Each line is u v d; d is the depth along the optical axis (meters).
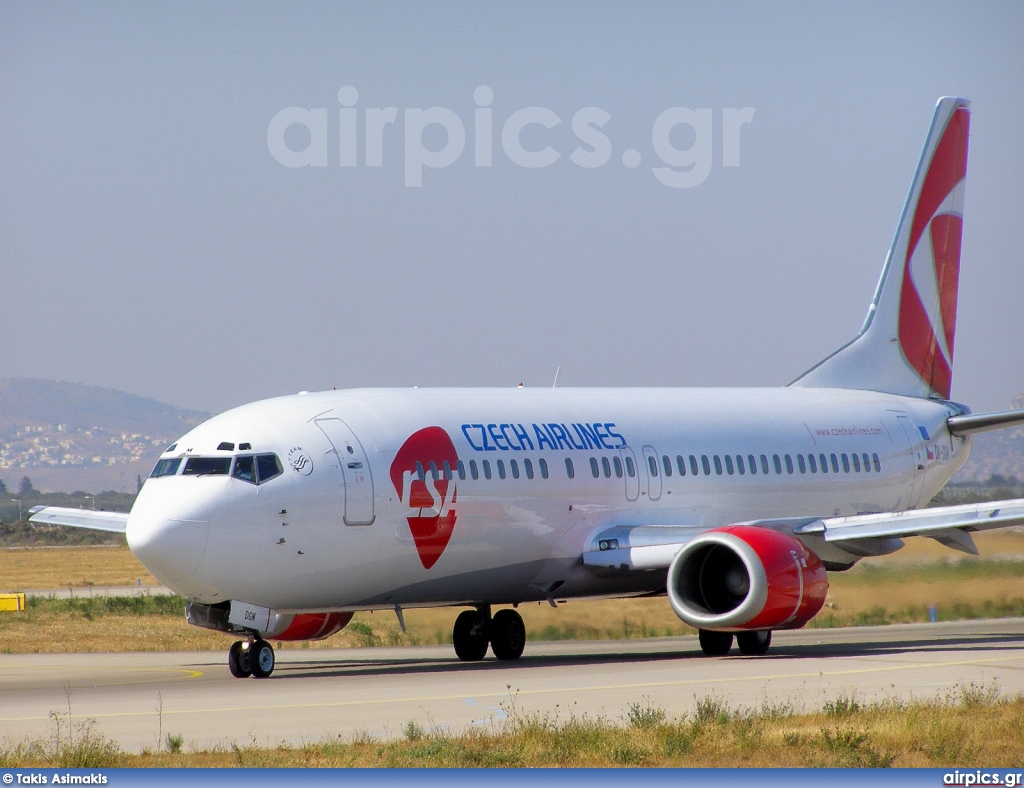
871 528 105.75
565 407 113.00
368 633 147.75
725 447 121.25
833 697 75.38
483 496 101.81
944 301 148.50
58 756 57.47
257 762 56.75
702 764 56.09
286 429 95.12
